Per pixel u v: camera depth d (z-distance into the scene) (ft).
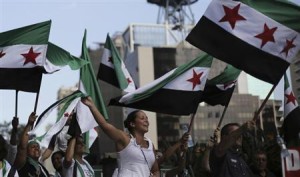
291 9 20.81
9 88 23.67
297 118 23.99
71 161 26.25
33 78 23.86
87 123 27.86
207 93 26.08
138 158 19.51
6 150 19.01
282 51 20.57
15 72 23.80
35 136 26.66
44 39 24.14
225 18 20.57
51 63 25.26
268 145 28.27
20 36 24.12
